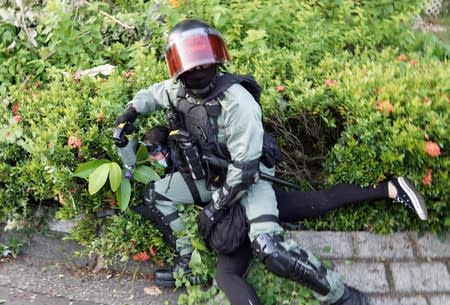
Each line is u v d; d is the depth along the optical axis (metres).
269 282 3.16
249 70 3.64
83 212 3.50
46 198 3.62
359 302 3.01
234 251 3.06
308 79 3.55
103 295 3.32
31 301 3.27
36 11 4.25
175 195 3.23
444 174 3.10
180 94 2.93
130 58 4.03
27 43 4.09
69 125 3.43
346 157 3.24
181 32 2.77
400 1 4.09
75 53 4.00
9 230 3.67
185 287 3.35
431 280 3.17
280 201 3.31
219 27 3.87
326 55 3.67
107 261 3.48
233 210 3.01
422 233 3.36
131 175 3.28
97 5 4.10
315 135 3.52
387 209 3.36
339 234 3.38
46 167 3.36
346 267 3.24
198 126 2.90
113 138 3.11
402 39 4.00
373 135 3.13
